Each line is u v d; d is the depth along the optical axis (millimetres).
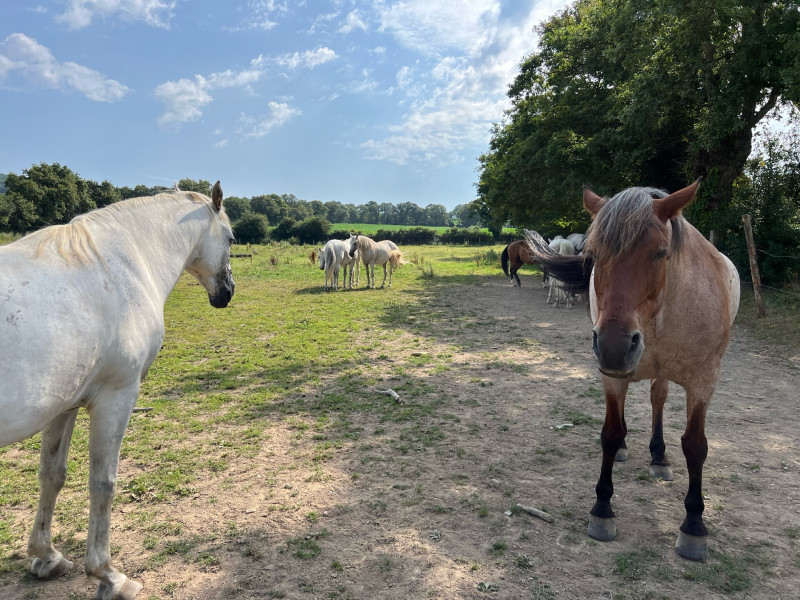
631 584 2551
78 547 2932
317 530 3062
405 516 3223
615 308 2336
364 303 13430
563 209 20500
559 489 3594
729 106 11836
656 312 2568
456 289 16906
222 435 4652
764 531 3029
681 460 4078
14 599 2480
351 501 3422
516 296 15141
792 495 3465
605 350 2307
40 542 2594
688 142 15297
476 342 8766
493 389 6035
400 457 4137
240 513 3279
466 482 3689
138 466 4000
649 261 2367
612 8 15844
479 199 44906
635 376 3027
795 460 4023
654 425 3906
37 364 1911
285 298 14297
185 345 8453
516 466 3963
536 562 2744
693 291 2736
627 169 16812
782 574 2627
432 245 63156
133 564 2736
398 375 6668
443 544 2910
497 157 26562
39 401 1938
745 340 8414
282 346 8375
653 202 2494
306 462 4059
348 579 2596
